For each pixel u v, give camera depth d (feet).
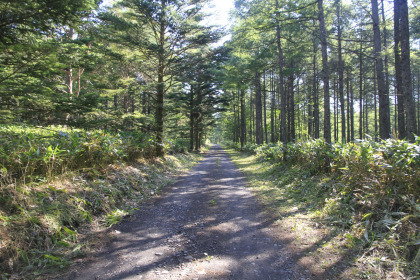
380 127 31.55
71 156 18.37
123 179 22.65
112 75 37.40
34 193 13.42
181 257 11.31
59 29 16.19
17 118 18.93
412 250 10.37
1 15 12.78
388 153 15.33
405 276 9.20
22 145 15.16
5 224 10.57
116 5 37.35
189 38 38.75
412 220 11.78
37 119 20.44
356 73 62.13
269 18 32.07
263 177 34.01
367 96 83.30
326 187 20.43
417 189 13.11
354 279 9.37
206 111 82.28
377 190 14.52
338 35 46.47
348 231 13.19
